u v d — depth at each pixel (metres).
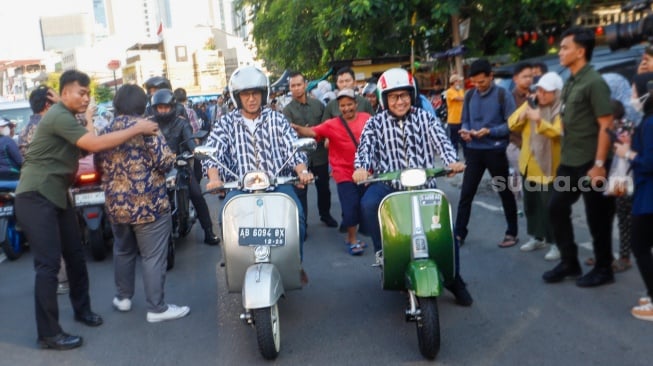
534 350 4.05
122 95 4.84
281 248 4.28
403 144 4.68
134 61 62.03
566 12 12.70
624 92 5.32
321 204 7.80
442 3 12.08
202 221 7.29
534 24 13.30
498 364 3.89
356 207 6.36
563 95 4.92
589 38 4.70
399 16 12.98
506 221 7.00
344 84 7.40
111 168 4.74
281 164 4.79
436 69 14.77
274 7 21.89
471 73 6.15
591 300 4.80
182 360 4.26
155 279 4.93
